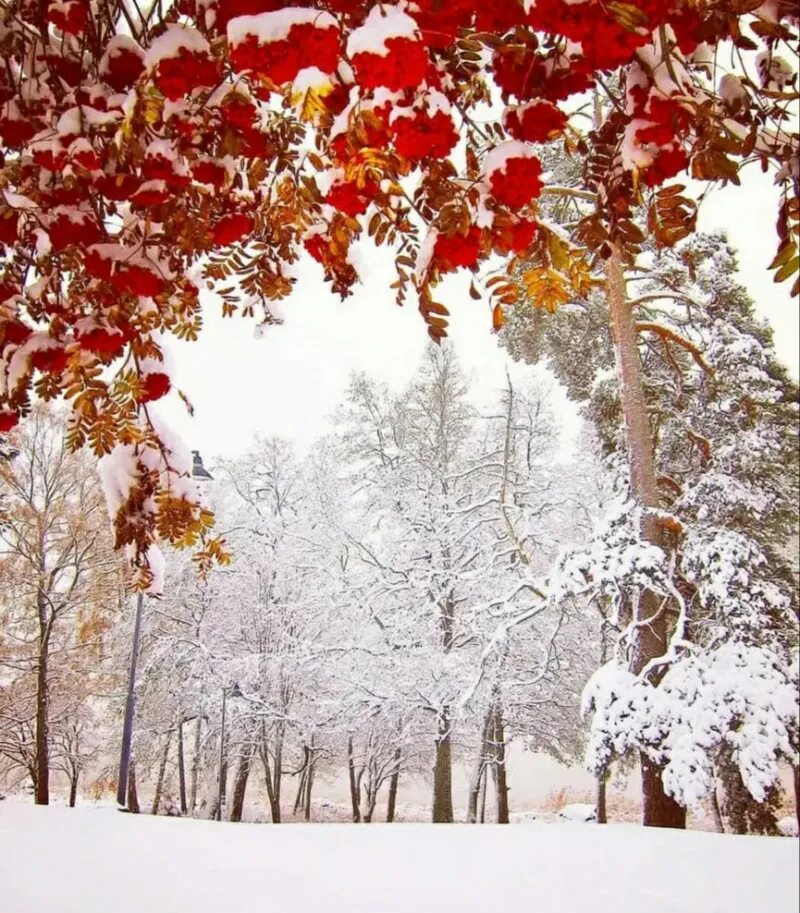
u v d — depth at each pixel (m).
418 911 4.00
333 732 20.36
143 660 21.75
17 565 19.80
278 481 23.19
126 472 2.41
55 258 1.88
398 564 20.38
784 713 9.74
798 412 15.53
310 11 1.05
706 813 17.31
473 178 1.44
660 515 11.54
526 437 22.36
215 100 1.37
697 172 1.18
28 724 22.55
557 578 11.78
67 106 1.48
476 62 1.41
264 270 2.17
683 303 13.52
